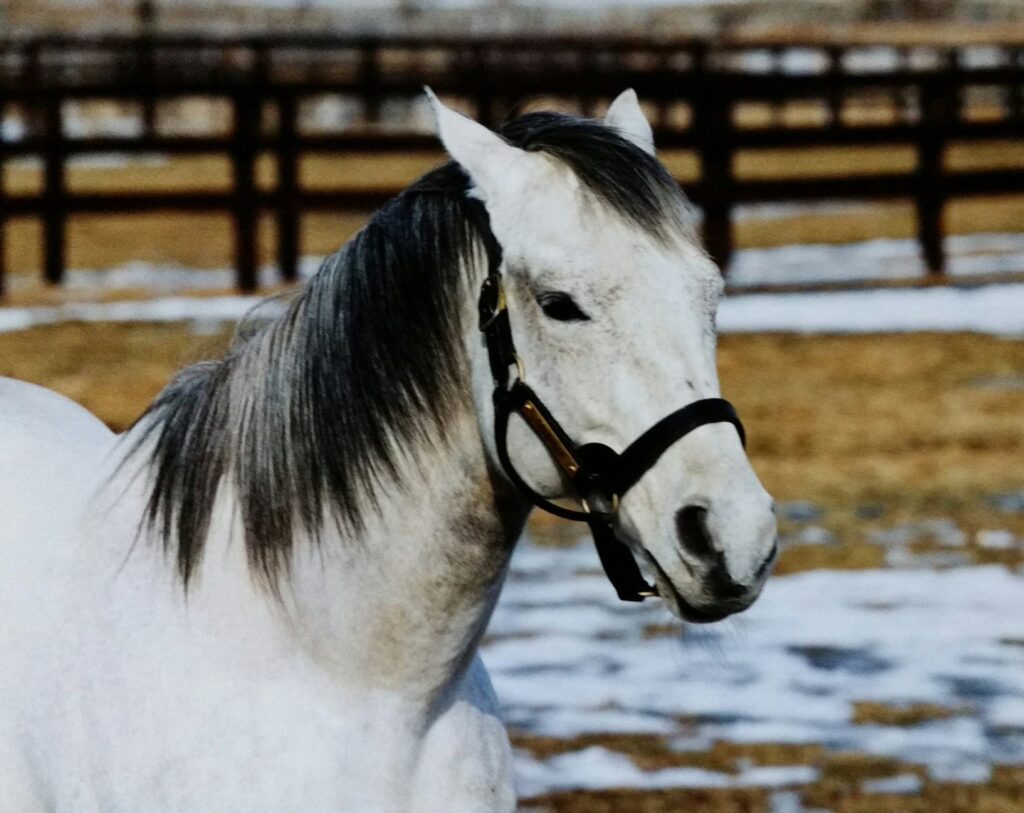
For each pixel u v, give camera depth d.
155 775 4.86
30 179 39.03
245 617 5.01
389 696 4.98
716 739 10.38
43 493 5.78
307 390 5.09
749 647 12.40
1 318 23.56
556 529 16.62
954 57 29.05
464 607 5.06
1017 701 11.17
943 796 9.42
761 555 4.46
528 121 5.06
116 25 56.94
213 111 50.38
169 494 5.23
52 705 5.17
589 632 12.79
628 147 4.82
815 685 11.51
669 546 4.57
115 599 5.20
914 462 18.22
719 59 51.62
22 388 6.64
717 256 26.80
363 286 5.06
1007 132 27.41
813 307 24.89
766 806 9.22
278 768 4.80
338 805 4.81
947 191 27.69
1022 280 27.00
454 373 5.00
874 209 38.34
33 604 5.40
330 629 4.97
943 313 24.36
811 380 20.89
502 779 5.18
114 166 42.00
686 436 4.57
